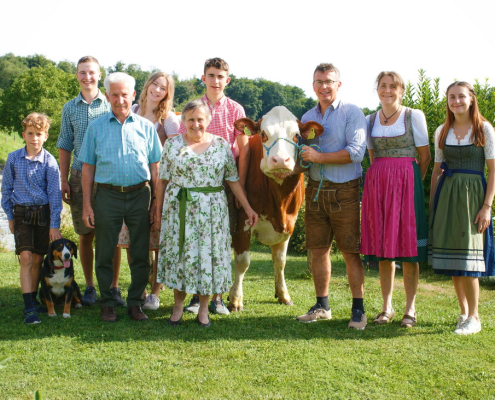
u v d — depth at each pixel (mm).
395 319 4953
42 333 4387
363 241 4684
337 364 3691
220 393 3217
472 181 4430
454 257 4406
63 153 5492
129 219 4820
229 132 5363
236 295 5332
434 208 4574
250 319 4938
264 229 5301
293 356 3850
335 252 10547
